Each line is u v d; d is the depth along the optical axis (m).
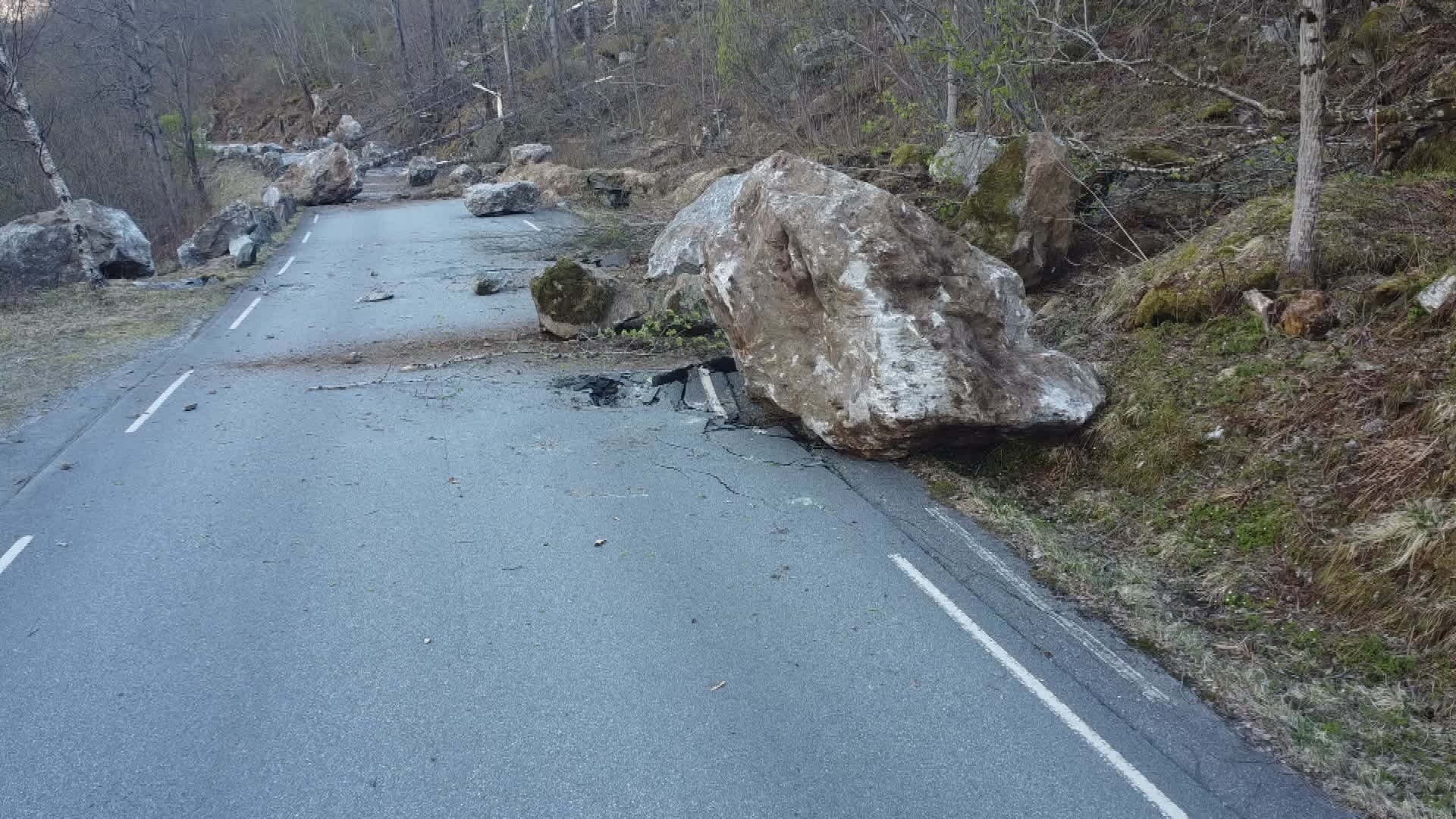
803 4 25.39
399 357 11.85
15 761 4.51
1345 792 4.29
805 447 8.56
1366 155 10.77
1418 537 5.51
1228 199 11.60
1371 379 6.96
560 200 29.33
